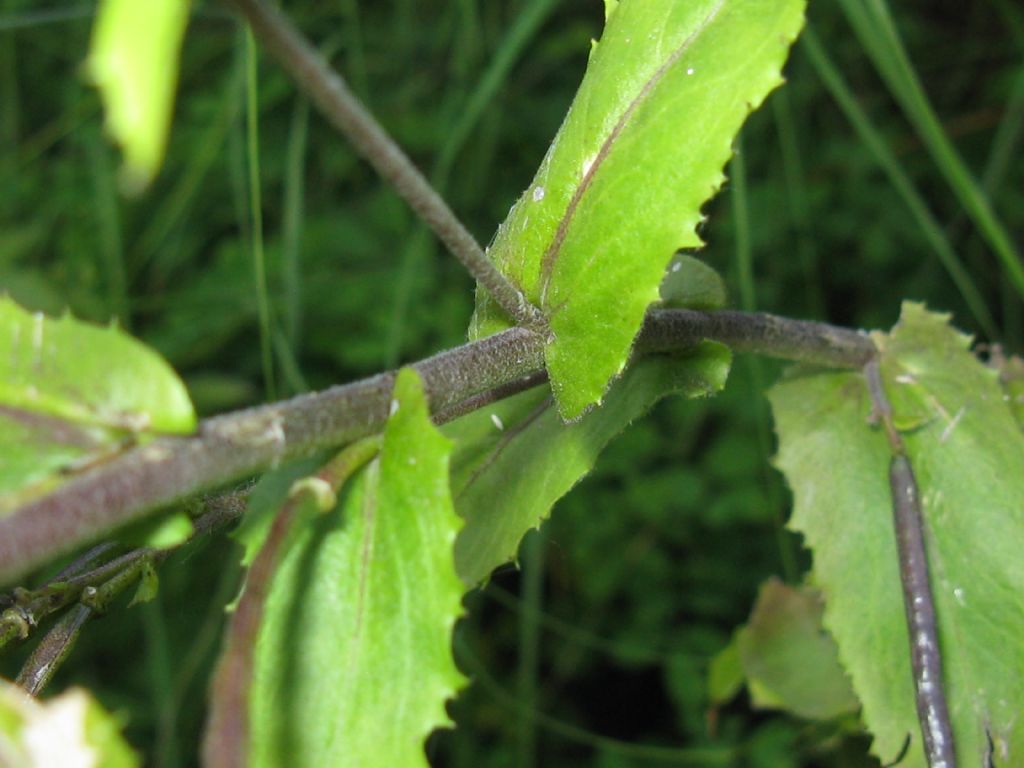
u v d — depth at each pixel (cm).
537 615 24
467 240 8
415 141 38
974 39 41
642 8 9
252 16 6
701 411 35
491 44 38
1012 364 13
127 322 32
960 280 19
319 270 37
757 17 9
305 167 39
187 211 36
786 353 12
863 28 18
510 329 9
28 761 6
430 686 8
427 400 9
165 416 7
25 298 32
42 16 22
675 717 34
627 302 9
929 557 12
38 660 9
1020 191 38
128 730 30
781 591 16
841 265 38
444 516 8
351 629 8
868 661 12
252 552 8
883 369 12
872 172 38
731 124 9
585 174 9
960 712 12
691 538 35
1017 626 12
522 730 29
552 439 10
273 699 8
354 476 8
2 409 7
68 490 7
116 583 10
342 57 40
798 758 30
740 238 17
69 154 38
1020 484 12
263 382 35
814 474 12
